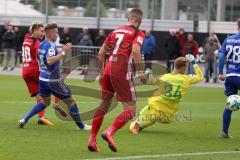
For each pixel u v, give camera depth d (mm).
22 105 33344
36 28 25766
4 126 25047
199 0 65250
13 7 71500
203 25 64938
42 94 24578
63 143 21266
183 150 20609
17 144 20812
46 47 23750
